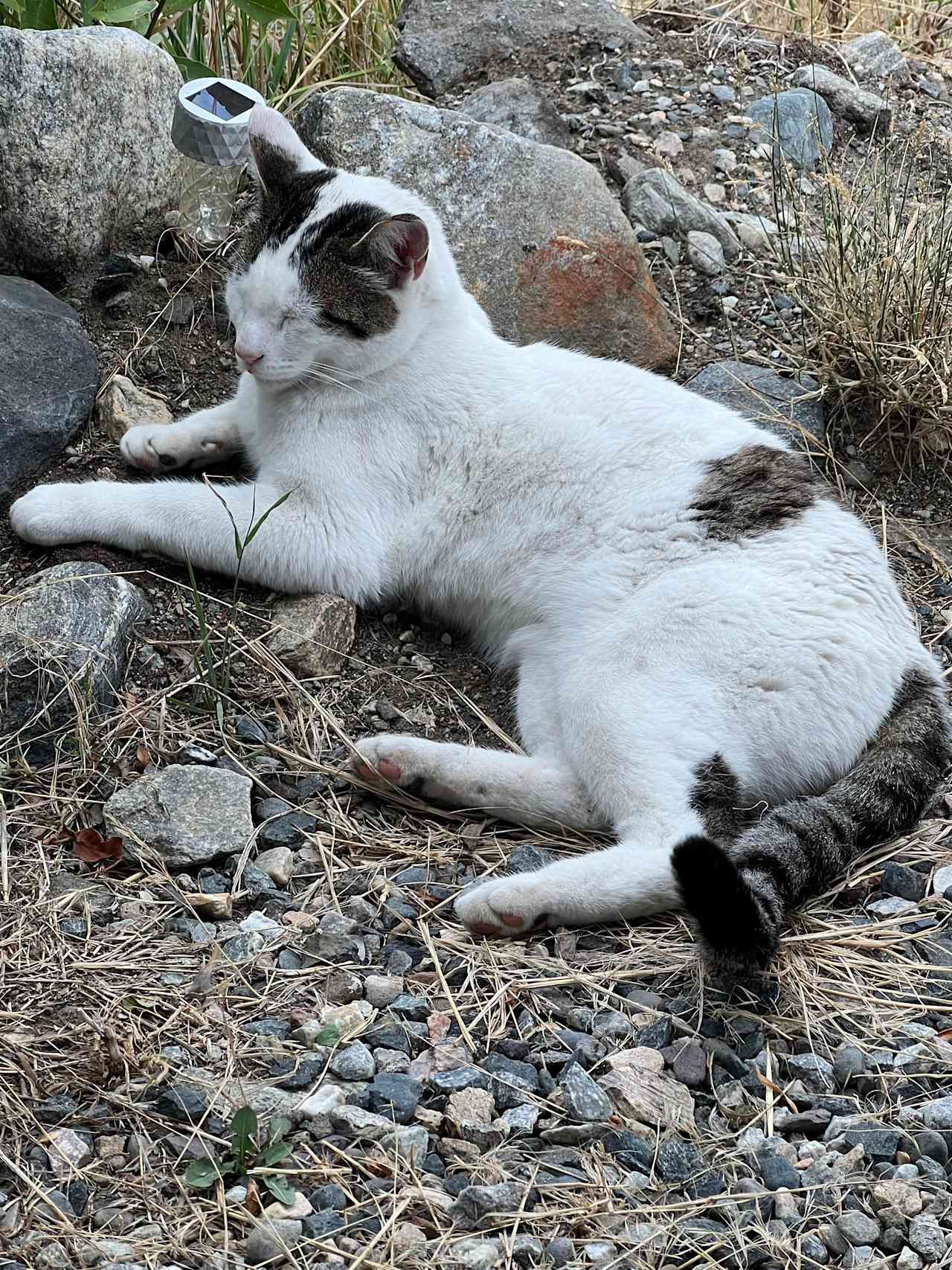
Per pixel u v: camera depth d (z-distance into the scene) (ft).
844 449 7.43
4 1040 5.83
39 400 6.85
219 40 8.36
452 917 6.23
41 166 7.02
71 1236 5.58
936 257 7.46
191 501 6.67
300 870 6.28
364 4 8.72
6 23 7.60
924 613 7.05
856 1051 5.98
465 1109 5.81
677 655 6.39
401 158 7.55
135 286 7.23
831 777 6.46
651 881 6.19
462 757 6.42
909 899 6.32
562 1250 5.64
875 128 8.40
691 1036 6.00
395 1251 5.61
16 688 6.39
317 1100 5.79
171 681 6.57
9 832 6.25
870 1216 5.73
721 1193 5.75
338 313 6.58
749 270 7.79
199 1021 5.92
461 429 6.72
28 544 6.72
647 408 6.70
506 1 8.50
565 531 6.63
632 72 8.39
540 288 7.45
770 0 9.37
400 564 6.77
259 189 7.25
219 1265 5.57
